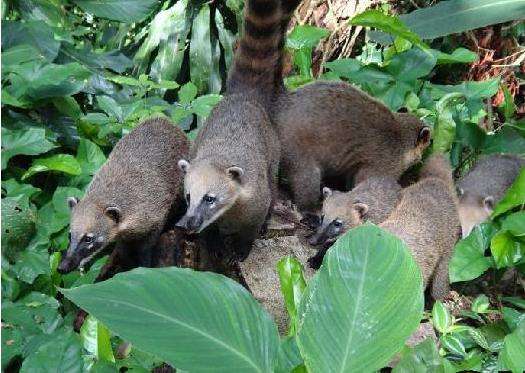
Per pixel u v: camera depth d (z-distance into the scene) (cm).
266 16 240
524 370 199
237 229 229
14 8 267
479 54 297
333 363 178
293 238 239
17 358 196
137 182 227
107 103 253
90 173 239
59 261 220
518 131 270
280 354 188
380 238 183
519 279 238
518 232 228
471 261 230
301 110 248
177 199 235
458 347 210
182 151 238
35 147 230
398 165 257
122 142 233
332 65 275
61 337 192
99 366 192
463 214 249
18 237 218
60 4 276
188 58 318
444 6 274
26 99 243
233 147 229
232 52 314
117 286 177
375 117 253
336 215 237
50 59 255
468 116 273
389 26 265
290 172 251
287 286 206
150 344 174
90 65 269
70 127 250
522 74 295
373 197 241
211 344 176
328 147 251
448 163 258
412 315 180
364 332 179
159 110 258
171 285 178
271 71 247
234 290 180
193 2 313
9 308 204
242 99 240
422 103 277
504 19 268
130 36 328
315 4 306
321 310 180
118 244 232
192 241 235
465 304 235
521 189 232
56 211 229
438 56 276
